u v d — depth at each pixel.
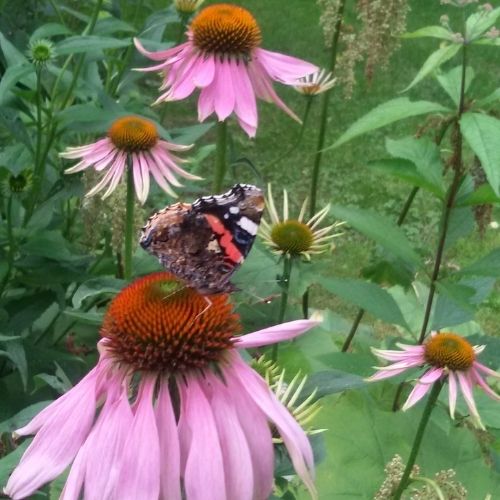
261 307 0.47
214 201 0.24
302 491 0.40
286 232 0.42
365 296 0.40
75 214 0.55
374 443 0.43
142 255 0.48
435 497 0.36
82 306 0.49
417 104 0.33
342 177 1.10
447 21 0.34
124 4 0.66
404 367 0.36
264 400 0.23
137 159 0.44
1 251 0.46
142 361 0.23
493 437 0.46
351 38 0.52
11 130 0.45
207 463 0.22
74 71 0.52
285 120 1.24
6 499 0.25
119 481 0.21
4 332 0.44
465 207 0.39
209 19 0.46
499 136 0.29
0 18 0.60
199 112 0.45
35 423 0.23
